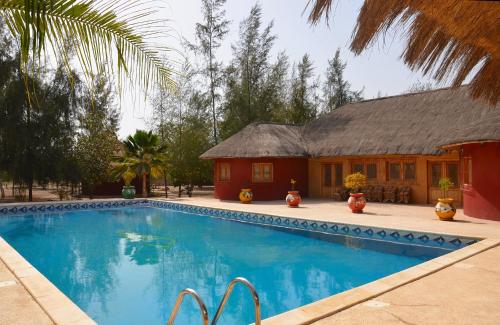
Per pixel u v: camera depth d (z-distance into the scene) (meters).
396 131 19.16
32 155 22.47
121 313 6.36
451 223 11.77
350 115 23.20
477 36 2.40
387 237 10.97
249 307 6.54
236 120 28.89
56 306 4.82
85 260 9.94
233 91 29.12
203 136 28.17
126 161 23.83
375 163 19.95
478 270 6.43
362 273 8.47
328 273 8.51
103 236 13.12
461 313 4.50
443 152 16.36
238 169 21.66
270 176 21.75
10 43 20.80
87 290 7.55
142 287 7.71
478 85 3.21
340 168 21.62
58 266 9.38
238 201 20.97
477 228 10.71
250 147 21.50
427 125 18.39
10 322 4.42
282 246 11.25
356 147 19.75
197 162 27.61
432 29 2.42
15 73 21.55
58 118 23.03
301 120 33.56
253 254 10.33
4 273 6.48
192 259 9.91
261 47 29.55
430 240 10.11
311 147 22.31
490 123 12.71
